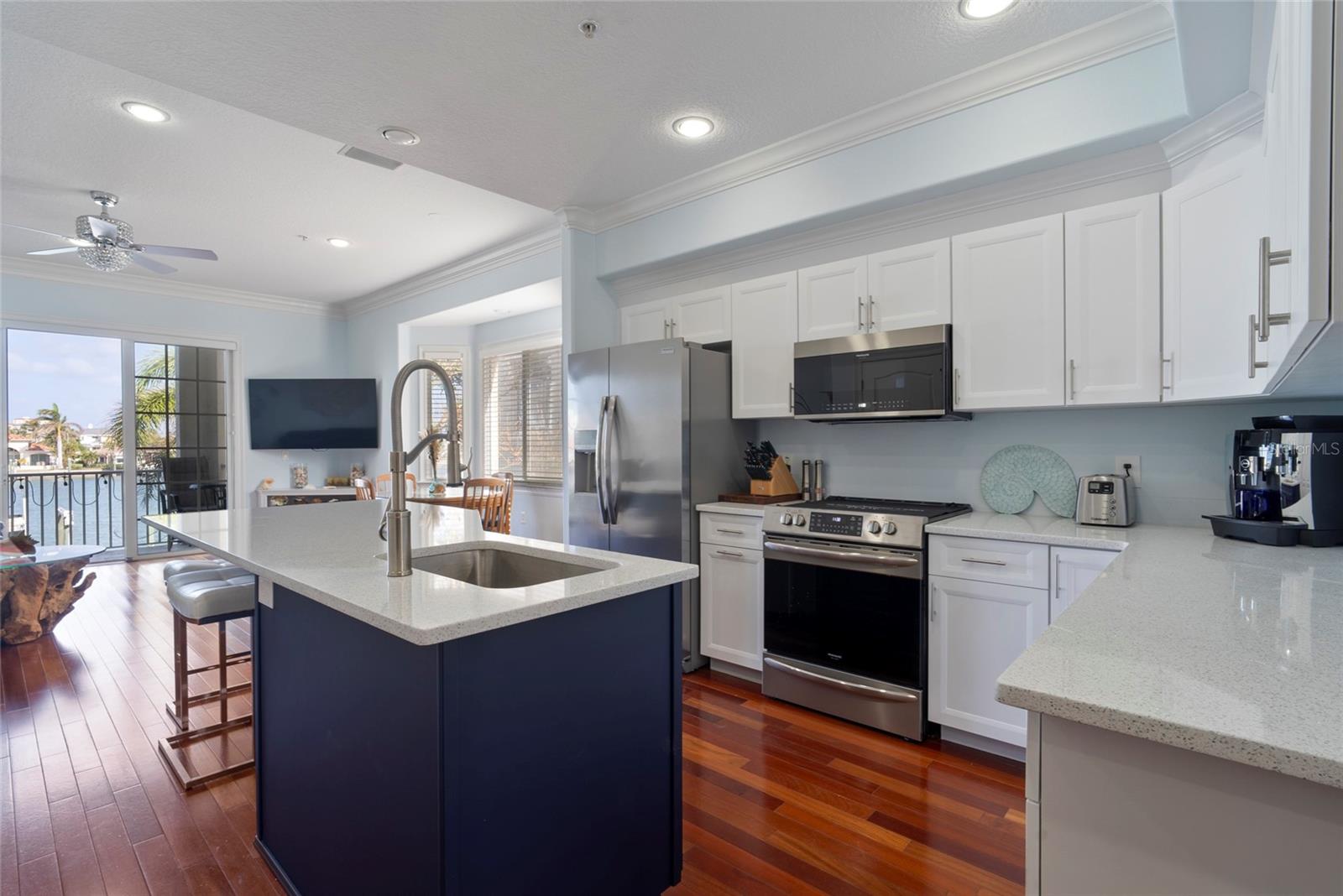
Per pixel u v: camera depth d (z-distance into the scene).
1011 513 2.87
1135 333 2.29
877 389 2.84
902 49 2.32
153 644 3.73
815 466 3.41
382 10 2.05
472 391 6.55
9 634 3.67
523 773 1.36
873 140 2.82
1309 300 0.76
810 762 2.43
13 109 2.91
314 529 2.37
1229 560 1.72
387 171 3.62
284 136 3.18
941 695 2.54
